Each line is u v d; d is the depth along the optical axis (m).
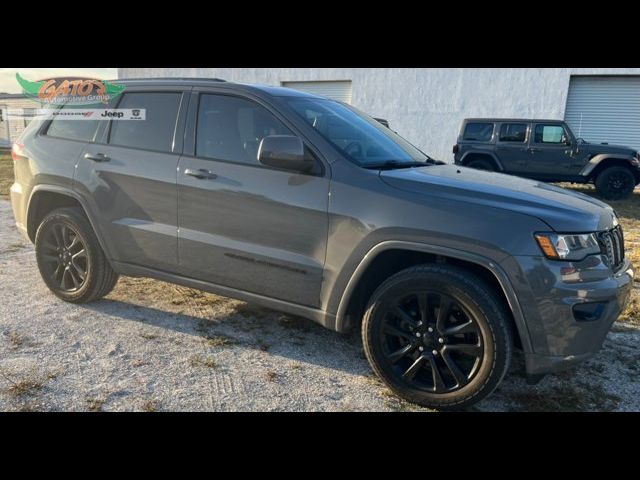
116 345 3.68
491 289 2.83
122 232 3.92
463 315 2.89
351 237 3.05
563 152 12.52
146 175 3.76
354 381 3.29
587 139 16.58
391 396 3.12
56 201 4.42
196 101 3.72
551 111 16.52
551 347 2.72
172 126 3.78
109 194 3.93
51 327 3.95
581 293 2.67
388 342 3.10
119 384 3.14
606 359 3.67
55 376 3.21
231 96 3.62
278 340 3.84
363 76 18.62
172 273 3.82
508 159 13.13
